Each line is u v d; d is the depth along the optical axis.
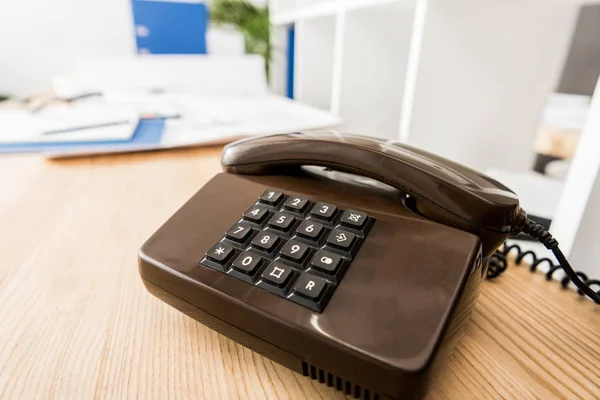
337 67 0.77
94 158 0.54
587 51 0.65
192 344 0.22
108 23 1.89
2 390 0.19
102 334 0.23
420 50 0.47
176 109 0.86
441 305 0.18
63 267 0.29
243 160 0.30
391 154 0.25
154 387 0.19
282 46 1.92
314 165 0.28
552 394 0.19
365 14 0.72
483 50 0.51
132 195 0.42
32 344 0.22
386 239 0.22
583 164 0.34
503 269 0.30
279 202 0.26
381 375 0.16
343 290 0.19
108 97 1.05
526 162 0.68
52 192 0.43
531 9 0.52
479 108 0.55
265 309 0.19
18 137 0.59
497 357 0.22
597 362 0.21
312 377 0.19
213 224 0.25
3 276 0.28
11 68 1.85
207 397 0.19
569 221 0.35
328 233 0.23
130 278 0.28
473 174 0.25
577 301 0.27
